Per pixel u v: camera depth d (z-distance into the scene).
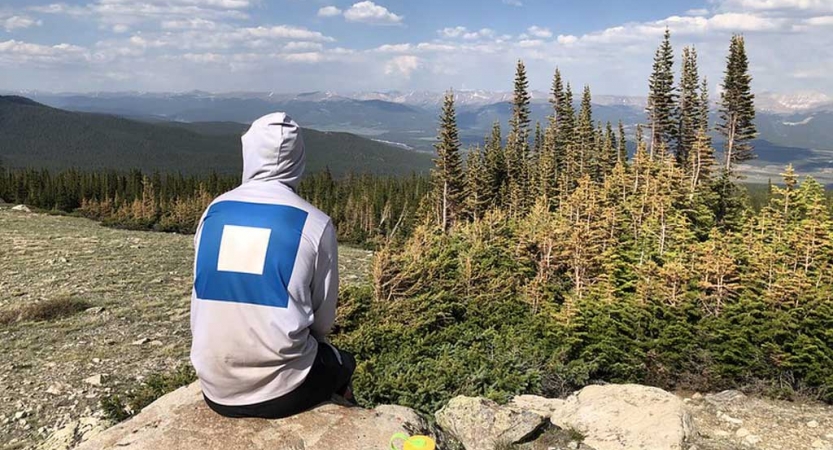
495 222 19.12
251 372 3.20
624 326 13.59
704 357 12.95
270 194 3.23
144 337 19.61
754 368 12.54
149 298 25.30
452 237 18.42
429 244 16.86
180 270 32.69
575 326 13.70
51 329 20.33
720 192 30.22
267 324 3.08
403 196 90.25
